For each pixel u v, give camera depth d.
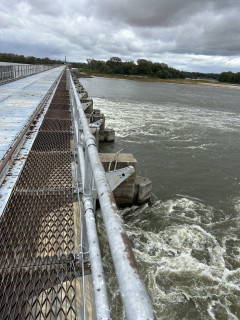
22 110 8.00
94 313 2.26
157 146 17.33
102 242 7.12
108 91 53.38
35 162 4.09
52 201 3.03
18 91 12.86
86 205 2.19
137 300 0.77
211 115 31.66
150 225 8.28
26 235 2.45
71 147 5.25
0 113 7.40
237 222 8.60
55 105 9.28
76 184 3.35
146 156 15.28
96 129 6.91
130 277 0.84
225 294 5.77
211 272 6.39
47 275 2.04
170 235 7.81
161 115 28.92
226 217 8.95
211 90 87.06
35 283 1.96
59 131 5.79
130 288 0.81
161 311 5.32
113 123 23.08
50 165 4.01
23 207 2.88
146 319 0.71
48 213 2.80
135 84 87.31
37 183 3.41
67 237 2.50
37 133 5.58
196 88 92.94
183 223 8.45
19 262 2.14
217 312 5.34
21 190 3.20
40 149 4.66
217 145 18.38
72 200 3.07
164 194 10.59
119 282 0.86
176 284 5.98
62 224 2.65
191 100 48.12
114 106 33.44
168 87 85.19
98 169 1.61
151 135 20.05
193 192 10.88
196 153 16.30
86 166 2.30
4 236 2.41
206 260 6.82
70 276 2.04
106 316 1.09
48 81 20.48
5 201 2.98
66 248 2.30
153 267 6.47
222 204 9.90
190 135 20.81
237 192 11.06
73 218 2.81
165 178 12.23
